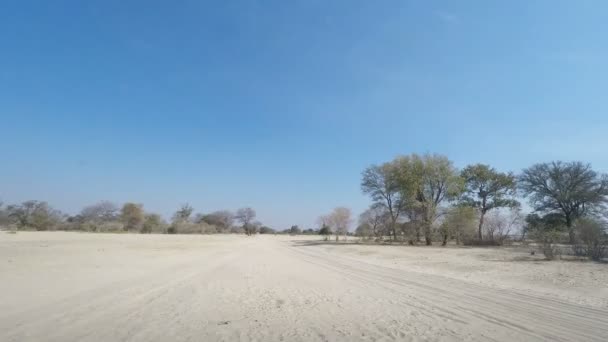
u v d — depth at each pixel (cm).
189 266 2089
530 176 5356
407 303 1070
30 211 7038
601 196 4916
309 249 4397
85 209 9050
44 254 2331
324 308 998
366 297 1170
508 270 1855
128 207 8669
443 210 4862
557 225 4862
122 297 1105
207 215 13075
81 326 780
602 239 2423
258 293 1229
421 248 4134
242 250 3950
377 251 3703
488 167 5966
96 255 2489
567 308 991
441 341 699
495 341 698
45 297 1065
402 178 4931
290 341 698
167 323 817
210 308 980
